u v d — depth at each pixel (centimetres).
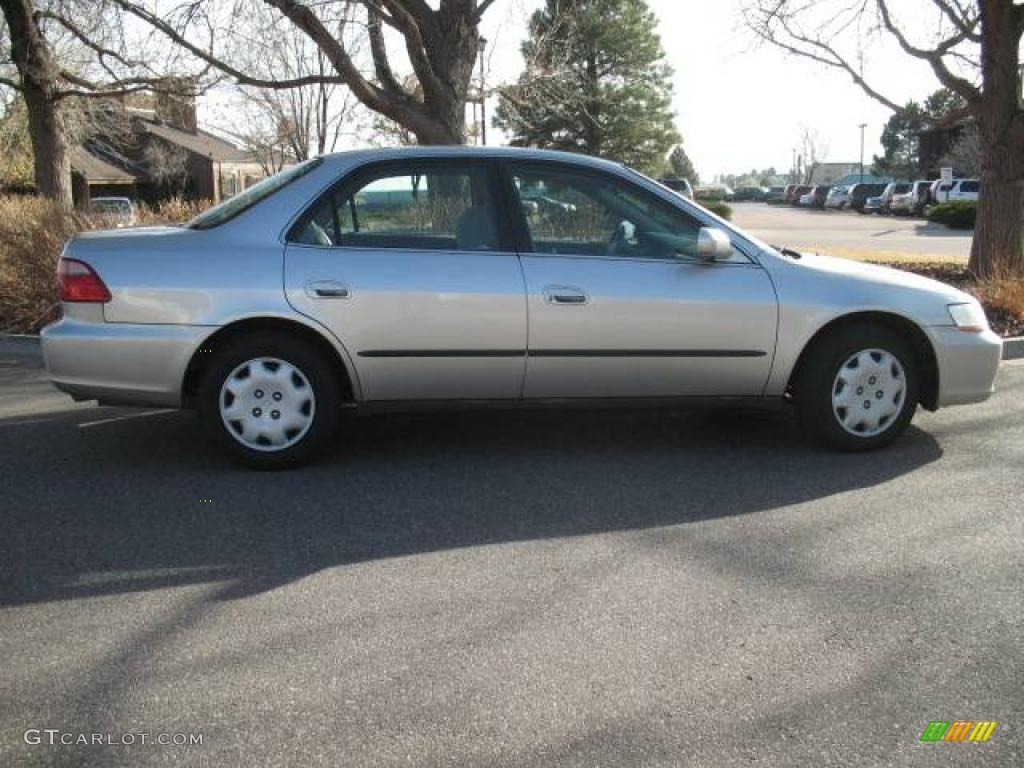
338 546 412
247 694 294
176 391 494
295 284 489
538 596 363
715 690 297
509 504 466
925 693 296
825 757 264
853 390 535
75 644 325
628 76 4266
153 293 484
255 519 445
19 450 555
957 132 5238
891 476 507
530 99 1451
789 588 370
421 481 500
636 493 482
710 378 523
